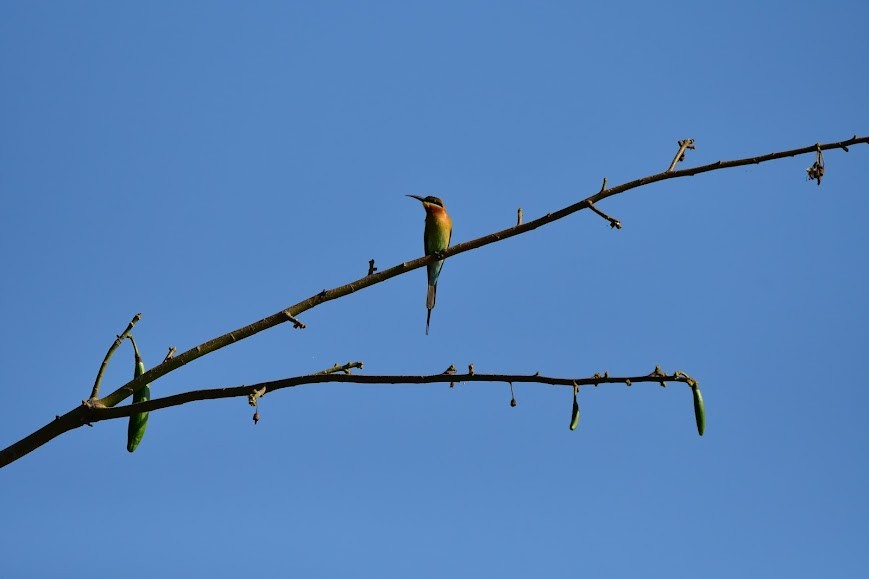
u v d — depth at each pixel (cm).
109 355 948
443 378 881
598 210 936
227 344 946
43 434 904
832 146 890
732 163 912
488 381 884
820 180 895
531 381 870
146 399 944
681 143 956
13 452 898
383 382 891
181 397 894
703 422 848
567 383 866
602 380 859
